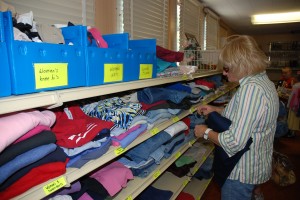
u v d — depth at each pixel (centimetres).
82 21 167
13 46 64
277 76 909
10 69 65
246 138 135
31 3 132
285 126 285
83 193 110
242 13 500
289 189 297
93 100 144
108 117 115
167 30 310
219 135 148
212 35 514
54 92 75
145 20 256
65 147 87
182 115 182
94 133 94
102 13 185
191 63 275
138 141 123
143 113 139
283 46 880
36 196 70
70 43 90
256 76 142
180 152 190
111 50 104
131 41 147
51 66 76
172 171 223
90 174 120
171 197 187
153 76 142
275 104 143
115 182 117
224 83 364
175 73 181
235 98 151
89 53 92
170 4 309
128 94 163
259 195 186
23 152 69
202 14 439
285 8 448
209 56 315
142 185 139
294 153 416
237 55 140
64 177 81
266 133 147
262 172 153
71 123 95
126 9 218
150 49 142
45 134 75
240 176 152
